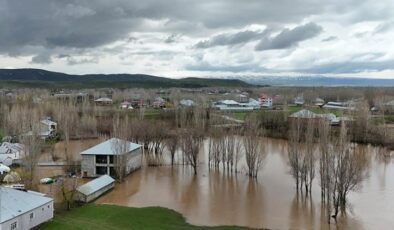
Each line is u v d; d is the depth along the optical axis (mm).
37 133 121188
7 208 64500
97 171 114188
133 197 95500
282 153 146500
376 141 162000
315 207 88938
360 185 98688
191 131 144750
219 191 101250
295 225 78000
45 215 71250
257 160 125250
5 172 111562
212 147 130000
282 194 98625
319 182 107250
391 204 90625
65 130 157375
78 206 84625
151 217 78938
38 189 95625
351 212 85438
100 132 183625
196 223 78250
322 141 104188
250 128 135000
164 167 127562
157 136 151375
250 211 86062
